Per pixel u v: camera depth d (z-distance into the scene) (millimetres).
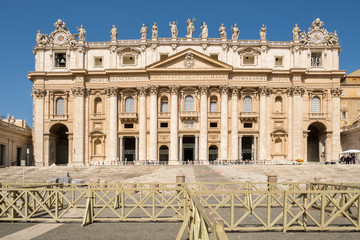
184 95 68438
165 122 68062
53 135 71438
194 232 10758
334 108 68312
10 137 63062
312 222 15734
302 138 67938
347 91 77062
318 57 70812
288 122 68188
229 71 67000
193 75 67562
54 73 68875
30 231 14102
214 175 40281
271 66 69125
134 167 54406
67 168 52938
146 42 68875
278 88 68688
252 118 67812
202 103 67312
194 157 69188
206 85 67062
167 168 54094
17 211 15859
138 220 15844
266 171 46719
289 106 68438
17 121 76812
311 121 68500
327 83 68750
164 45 69125
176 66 67438
